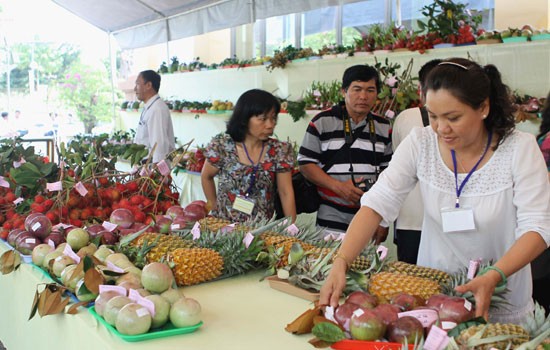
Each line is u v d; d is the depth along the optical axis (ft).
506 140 5.65
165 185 11.18
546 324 4.16
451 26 15.23
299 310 5.92
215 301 6.22
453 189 5.82
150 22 29.58
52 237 7.99
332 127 10.96
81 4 30.73
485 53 14.48
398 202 6.03
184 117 28.04
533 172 5.49
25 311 7.59
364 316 4.45
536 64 13.78
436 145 5.97
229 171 10.38
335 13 24.25
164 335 5.17
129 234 7.50
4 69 39.11
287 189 10.51
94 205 10.25
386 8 21.79
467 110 5.05
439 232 6.09
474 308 4.77
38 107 40.65
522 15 17.83
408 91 14.47
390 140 11.17
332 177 10.87
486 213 5.69
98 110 42.04
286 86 21.49
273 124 10.21
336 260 5.51
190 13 26.30
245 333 5.26
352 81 10.57
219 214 10.43
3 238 9.48
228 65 25.25
